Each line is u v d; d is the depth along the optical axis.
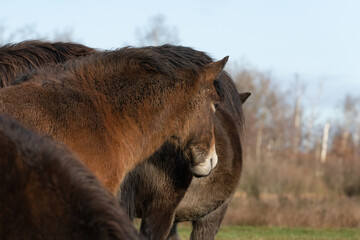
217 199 10.85
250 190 40.12
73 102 6.93
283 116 85.38
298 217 28.39
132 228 3.81
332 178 45.34
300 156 57.66
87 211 3.73
